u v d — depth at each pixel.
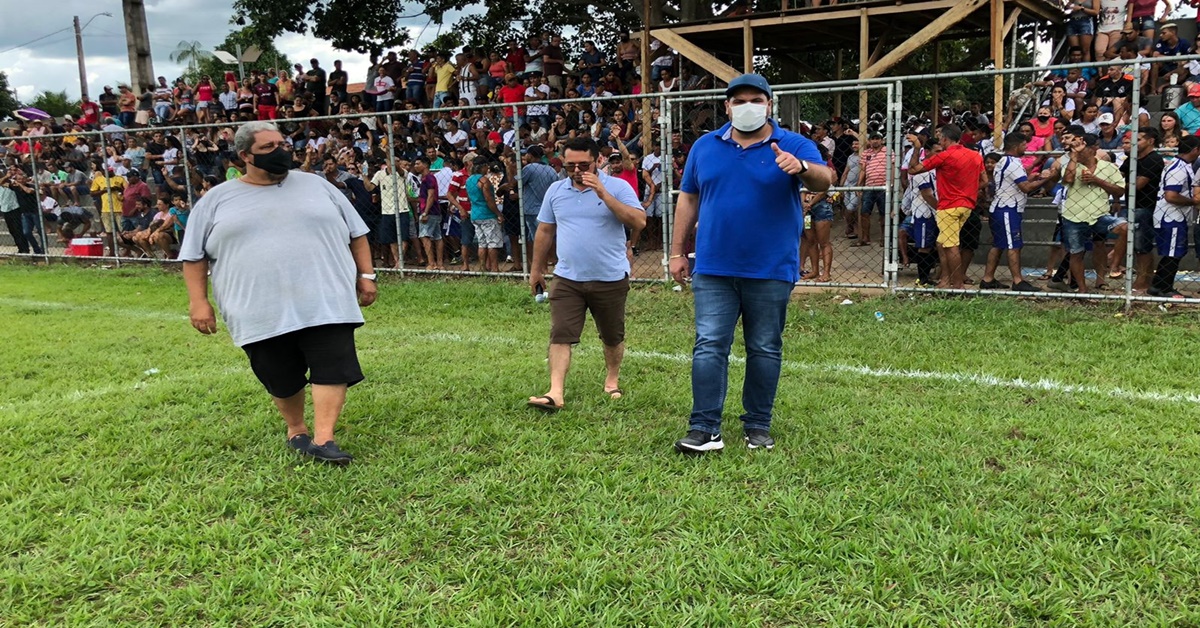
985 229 10.45
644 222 5.25
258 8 19.70
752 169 4.12
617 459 4.36
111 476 4.26
